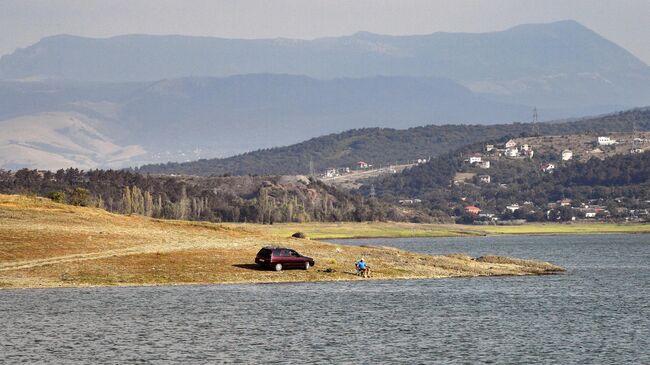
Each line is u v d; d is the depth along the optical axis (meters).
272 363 192.88
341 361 195.38
